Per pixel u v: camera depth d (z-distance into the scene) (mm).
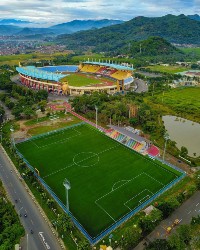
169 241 99000
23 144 186125
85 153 174500
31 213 122500
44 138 195875
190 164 163625
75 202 129750
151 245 98312
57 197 132875
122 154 173250
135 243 105688
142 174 152000
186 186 141875
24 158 167875
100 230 113312
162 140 192875
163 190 137750
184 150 170250
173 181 145375
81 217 120375
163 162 164125
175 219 118875
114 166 159750
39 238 109188
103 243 106875
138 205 127438
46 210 124312
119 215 121562
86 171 154750
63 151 177125
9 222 108188
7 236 101312
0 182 140375
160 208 119000
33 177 143250
